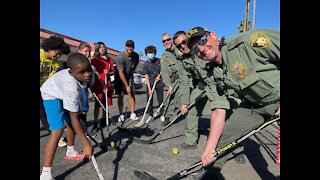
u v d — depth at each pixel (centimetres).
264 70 195
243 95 215
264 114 230
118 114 630
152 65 564
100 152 335
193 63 331
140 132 448
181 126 509
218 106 213
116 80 520
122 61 496
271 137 428
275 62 194
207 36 201
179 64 465
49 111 234
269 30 187
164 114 519
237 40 199
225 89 214
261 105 221
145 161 306
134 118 557
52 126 232
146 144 379
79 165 287
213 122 219
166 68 474
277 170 282
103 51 466
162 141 398
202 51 201
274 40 181
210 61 216
